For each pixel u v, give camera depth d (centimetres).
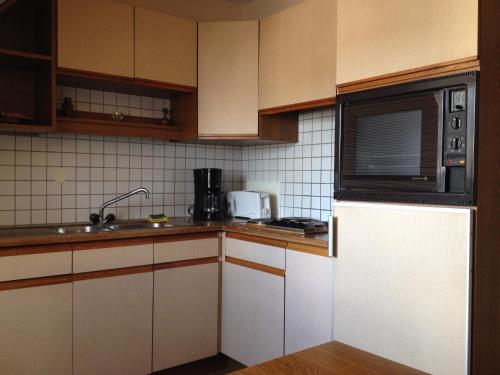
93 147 282
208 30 286
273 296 236
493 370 160
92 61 246
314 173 292
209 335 268
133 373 237
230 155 347
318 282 211
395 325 170
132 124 272
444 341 154
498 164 160
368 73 183
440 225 155
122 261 232
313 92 246
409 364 164
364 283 181
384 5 177
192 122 289
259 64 281
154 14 269
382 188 180
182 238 255
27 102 255
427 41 162
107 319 228
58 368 212
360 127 189
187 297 258
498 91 158
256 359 247
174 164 318
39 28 251
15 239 198
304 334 218
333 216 194
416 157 167
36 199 262
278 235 233
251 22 282
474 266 149
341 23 195
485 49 152
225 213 324
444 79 158
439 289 156
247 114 283
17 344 201
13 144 254
